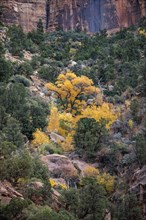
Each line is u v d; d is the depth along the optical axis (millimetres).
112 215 31172
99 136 44156
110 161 41750
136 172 35938
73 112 58500
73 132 45750
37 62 76375
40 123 46125
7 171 25344
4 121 39500
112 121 50594
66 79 62781
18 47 81000
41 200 25938
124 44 85438
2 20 110250
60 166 37781
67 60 82312
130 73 69500
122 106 55844
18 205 20453
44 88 64438
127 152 41969
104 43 92188
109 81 71062
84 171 39062
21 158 26234
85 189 28266
